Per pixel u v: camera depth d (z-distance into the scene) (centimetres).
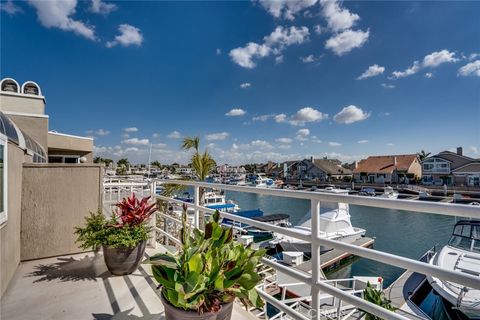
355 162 4909
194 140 892
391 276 899
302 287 626
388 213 1933
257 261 157
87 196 372
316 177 5197
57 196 354
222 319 150
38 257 339
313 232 159
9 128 321
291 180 5438
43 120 853
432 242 1236
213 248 161
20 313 214
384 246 1205
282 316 428
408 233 1390
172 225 632
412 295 554
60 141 1191
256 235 1348
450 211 98
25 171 338
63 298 238
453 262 502
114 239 273
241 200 3023
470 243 537
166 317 152
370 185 4041
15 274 291
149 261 150
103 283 268
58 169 356
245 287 149
